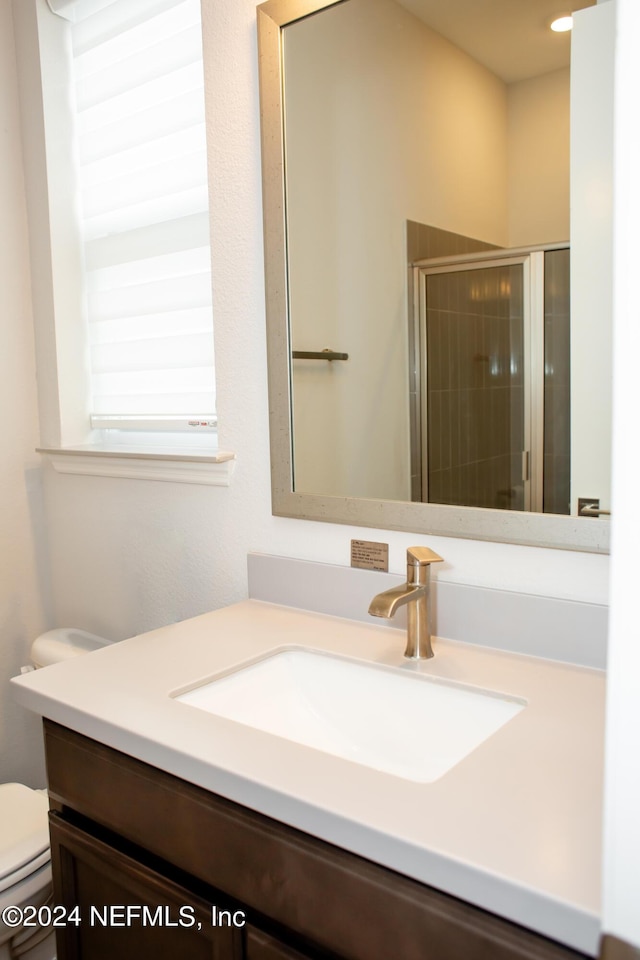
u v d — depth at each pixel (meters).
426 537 1.28
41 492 1.99
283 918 0.82
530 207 1.09
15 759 1.96
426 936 0.70
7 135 1.84
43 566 2.01
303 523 1.45
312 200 1.33
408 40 1.18
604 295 1.03
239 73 1.43
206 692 1.11
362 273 1.28
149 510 1.73
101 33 1.79
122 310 1.85
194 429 1.72
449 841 0.68
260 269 1.45
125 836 1.00
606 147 1.01
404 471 1.28
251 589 1.52
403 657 1.17
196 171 1.64
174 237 1.71
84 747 1.04
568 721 0.93
